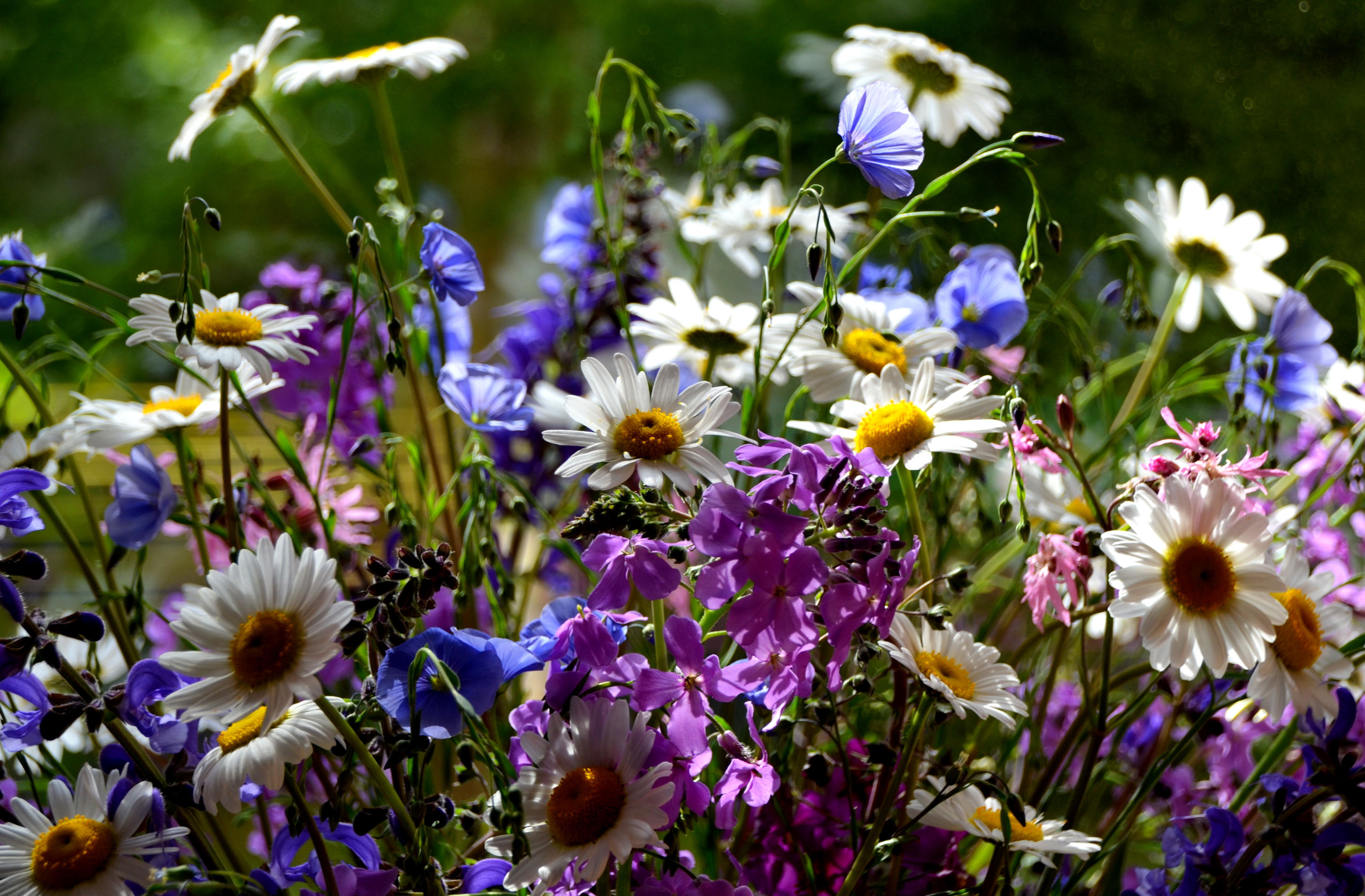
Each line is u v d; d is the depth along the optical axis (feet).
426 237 3.31
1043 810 3.35
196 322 3.16
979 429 3.14
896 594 3.02
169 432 3.24
